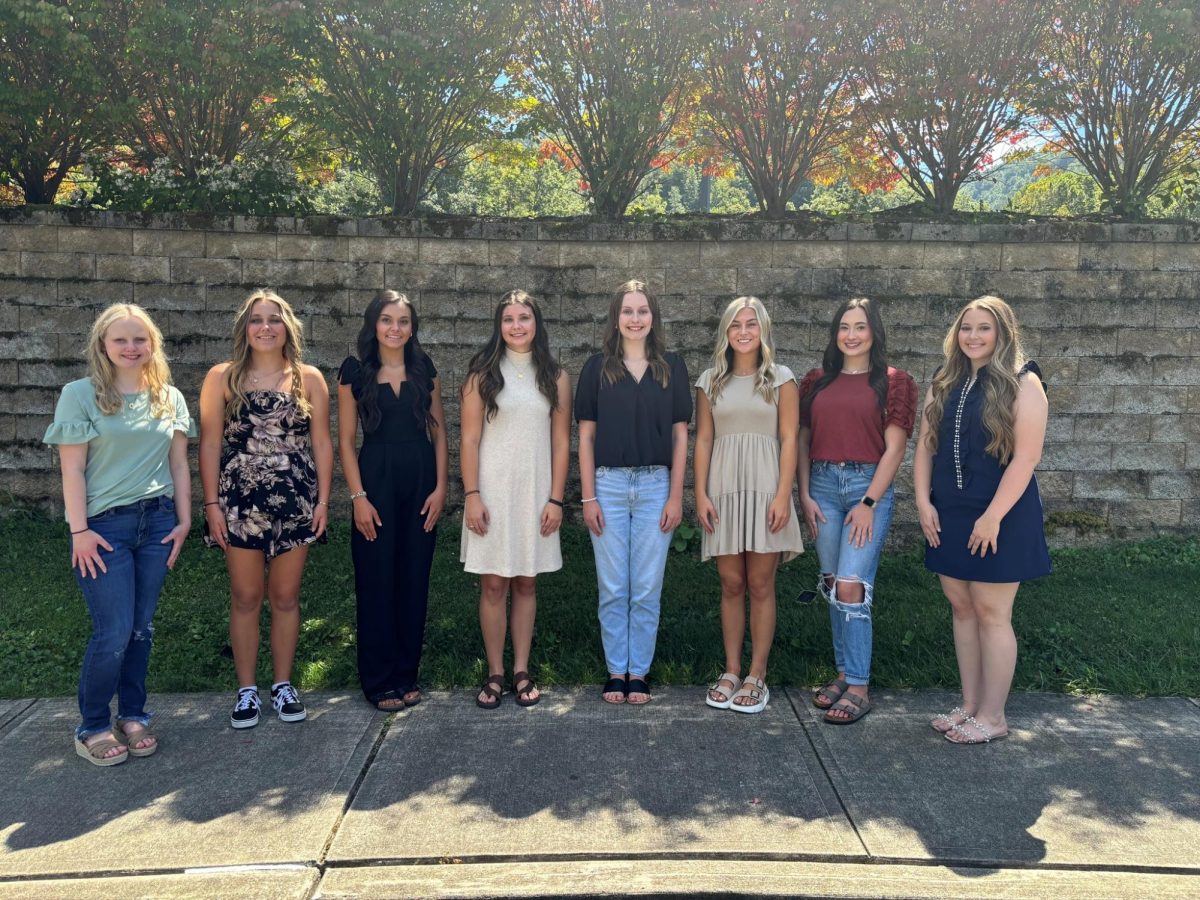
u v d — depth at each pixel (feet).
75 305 19.47
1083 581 17.72
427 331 19.65
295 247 19.51
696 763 11.41
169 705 13.14
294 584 12.72
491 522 13.12
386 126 19.99
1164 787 10.85
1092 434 19.54
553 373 13.44
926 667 14.26
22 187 21.63
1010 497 11.46
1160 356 19.40
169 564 11.72
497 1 18.88
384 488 12.99
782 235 19.27
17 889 8.80
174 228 19.36
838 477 12.98
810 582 17.57
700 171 24.32
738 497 12.94
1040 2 18.80
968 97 19.76
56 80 19.60
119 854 9.39
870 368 13.03
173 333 19.56
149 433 11.40
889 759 11.54
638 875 9.09
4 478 19.76
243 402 12.24
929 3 18.67
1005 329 11.78
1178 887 8.96
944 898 8.80
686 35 19.04
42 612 15.64
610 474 13.30
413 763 11.38
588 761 11.44
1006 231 19.15
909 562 18.85
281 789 10.73
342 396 13.21
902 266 19.29
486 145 22.61
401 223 19.49
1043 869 9.25
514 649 13.70
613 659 13.48
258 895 8.73
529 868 9.20
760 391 12.94
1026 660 14.51
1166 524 19.72
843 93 20.02
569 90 19.95
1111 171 21.22
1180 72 19.51
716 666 14.35
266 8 18.16
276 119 22.09
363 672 13.17
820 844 9.62
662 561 13.39
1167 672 14.12
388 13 18.80
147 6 18.06
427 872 9.13
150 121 20.66
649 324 13.15
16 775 11.04
